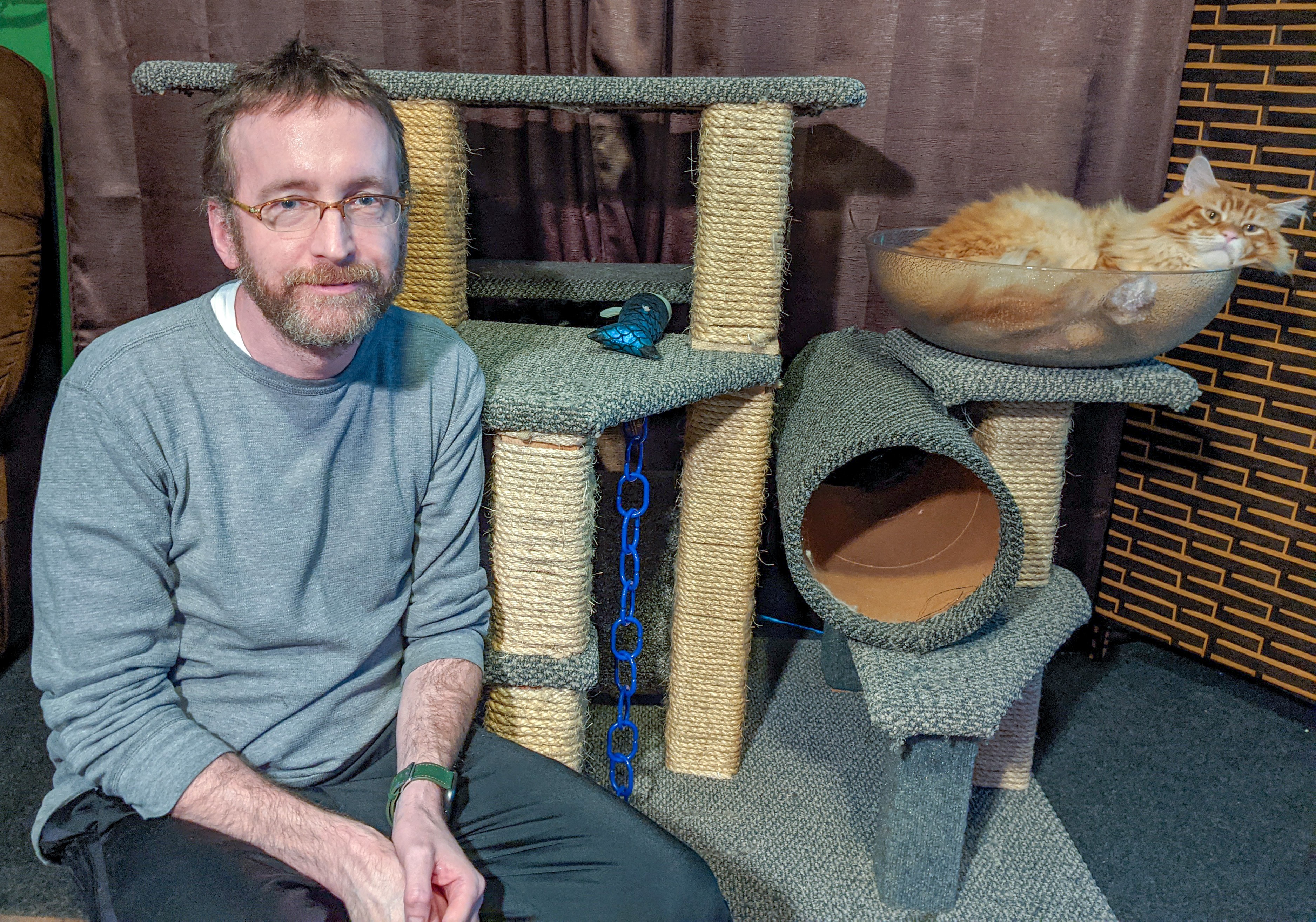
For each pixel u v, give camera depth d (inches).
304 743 40.5
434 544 43.5
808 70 68.2
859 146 70.2
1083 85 68.1
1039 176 70.1
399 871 34.4
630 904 37.0
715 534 58.8
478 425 43.9
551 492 46.4
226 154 36.2
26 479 70.5
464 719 40.9
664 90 51.9
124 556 36.8
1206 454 71.9
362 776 41.6
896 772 50.7
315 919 33.1
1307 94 63.1
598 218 70.3
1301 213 62.7
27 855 53.4
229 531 38.0
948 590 53.8
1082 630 80.7
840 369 60.7
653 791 62.2
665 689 72.9
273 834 35.4
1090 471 76.9
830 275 73.4
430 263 56.9
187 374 37.4
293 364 38.2
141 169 68.7
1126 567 78.5
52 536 36.3
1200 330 52.6
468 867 34.9
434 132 54.2
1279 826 60.4
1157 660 79.5
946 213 71.4
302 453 38.6
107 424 36.1
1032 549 58.2
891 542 59.2
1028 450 56.3
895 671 49.3
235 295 39.4
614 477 73.4
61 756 38.2
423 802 37.0
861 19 67.1
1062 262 57.2
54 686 36.4
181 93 60.6
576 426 44.6
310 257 35.8
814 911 52.6
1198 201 57.0
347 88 36.3
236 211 36.1
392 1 65.6
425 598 43.9
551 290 64.6
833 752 66.8
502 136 68.3
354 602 40.9
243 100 35.8
